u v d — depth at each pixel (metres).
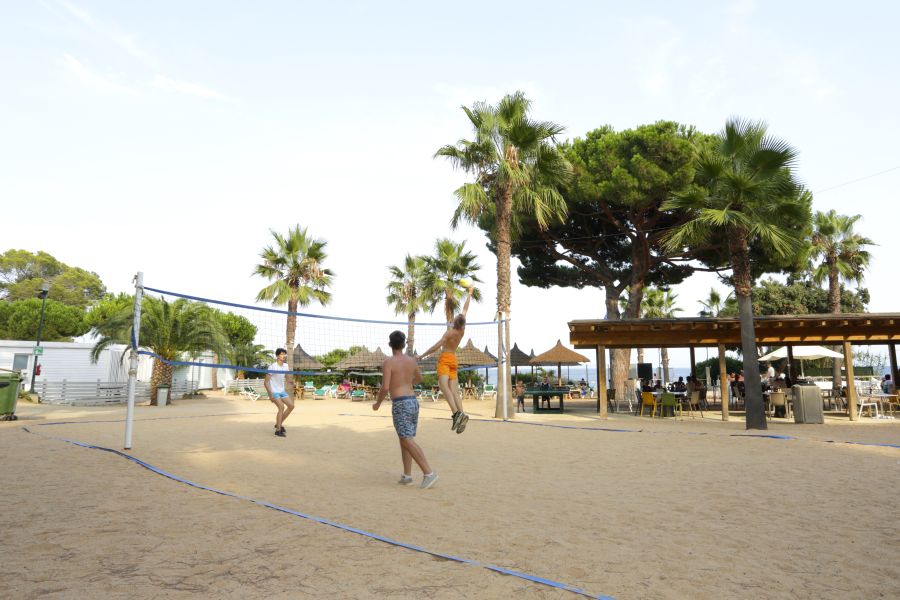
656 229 19.89
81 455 7.28
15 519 4.18
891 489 5.56
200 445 8.85
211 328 22.69
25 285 45.16
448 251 27.03
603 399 15.38
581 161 19.62
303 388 28.28
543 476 6.39
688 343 15.17
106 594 2.72
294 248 23.97
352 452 8.37
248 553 3.43
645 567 3.26
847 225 24.91
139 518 4.25
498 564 3.31
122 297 37.66
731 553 3.54
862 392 17.58
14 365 25.14
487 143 15.70
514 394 20.41
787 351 18.70
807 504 4.93
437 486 5.77
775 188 12.17
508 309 15.27
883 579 3.07
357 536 3.84
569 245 23.03
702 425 13.14
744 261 12.59
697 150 13.66
